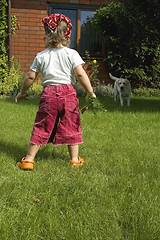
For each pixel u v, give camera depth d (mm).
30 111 6383
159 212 1915
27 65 11414
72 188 2260
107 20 11641
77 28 11898
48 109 2762
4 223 1727
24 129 4594
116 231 1687
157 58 12633
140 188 2303
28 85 2906
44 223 1773
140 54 12133
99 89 11500
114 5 11609
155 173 2691
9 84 9695
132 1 9461
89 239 1604
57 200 2078
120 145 3779
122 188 2312
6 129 4488
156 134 4523
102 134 4438
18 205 2037
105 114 6367
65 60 2779
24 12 11078
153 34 10156
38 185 2318
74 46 12086
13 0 10922
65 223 1776
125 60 12008
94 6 11898
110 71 12289
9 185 2299
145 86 12805
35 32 11266
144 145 3820
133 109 7605
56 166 2902
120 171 2756
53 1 11320
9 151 3311
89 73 11586
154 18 9109
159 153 3467
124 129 4891
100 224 1764
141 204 2014
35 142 2803
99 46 12312
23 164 2793
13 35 11156
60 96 2754
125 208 1964
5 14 10297
